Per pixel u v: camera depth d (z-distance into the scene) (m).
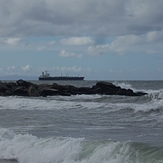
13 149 13.27
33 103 32.00
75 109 27.94
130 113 24.72
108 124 19.88
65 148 12.19
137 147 11.35
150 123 20.19
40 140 13.73
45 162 11.74
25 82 50.06
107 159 10.96
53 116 23.94
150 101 31.72
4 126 19.28
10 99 35.22
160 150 11.08
